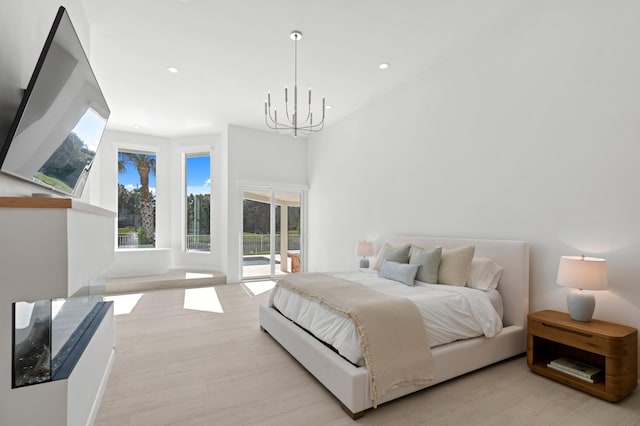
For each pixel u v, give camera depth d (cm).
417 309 228
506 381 233
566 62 262
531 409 198
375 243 483
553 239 270
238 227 615
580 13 253
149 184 663
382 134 468
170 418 190
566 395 214
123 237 636
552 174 271
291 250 676
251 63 372
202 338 321
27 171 139
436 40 336
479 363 244
